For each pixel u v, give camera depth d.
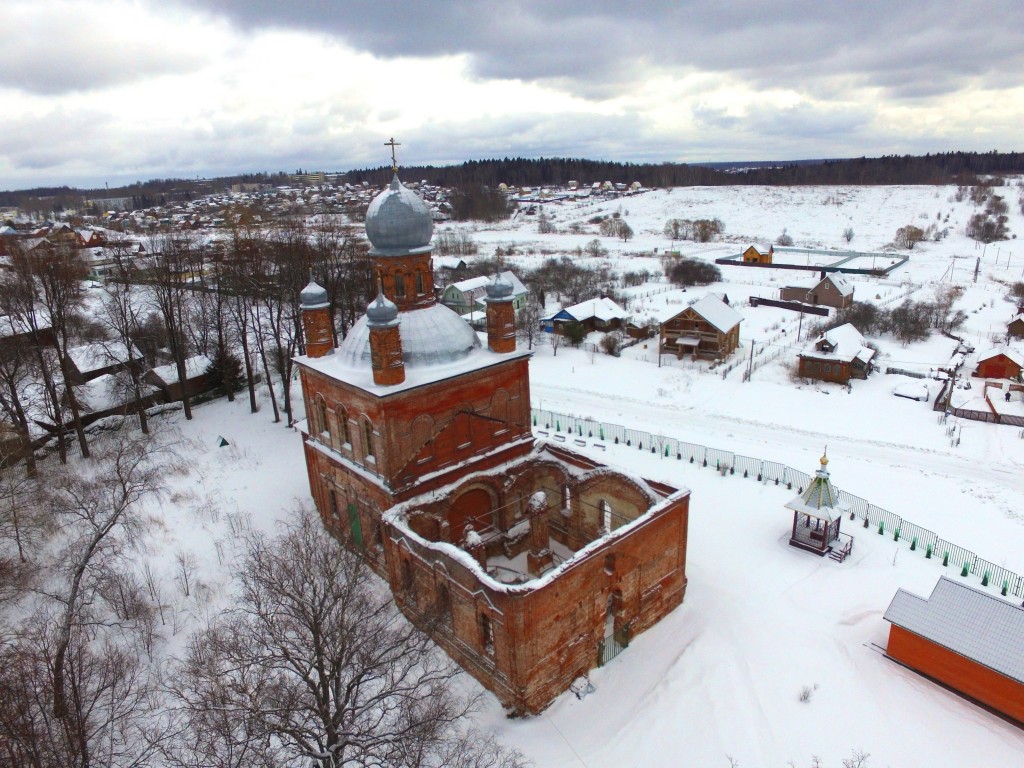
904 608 25.38
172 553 32.09
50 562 31.67
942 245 142.38
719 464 42.56
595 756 21.95
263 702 19.28
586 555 23.83
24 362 44.97
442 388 28.88
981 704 23.81
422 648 22.17
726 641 27.00
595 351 71.06
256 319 53.47
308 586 25.03
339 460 31.50
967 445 47.72
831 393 58.25
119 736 22.20
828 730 22.77
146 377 55.59
